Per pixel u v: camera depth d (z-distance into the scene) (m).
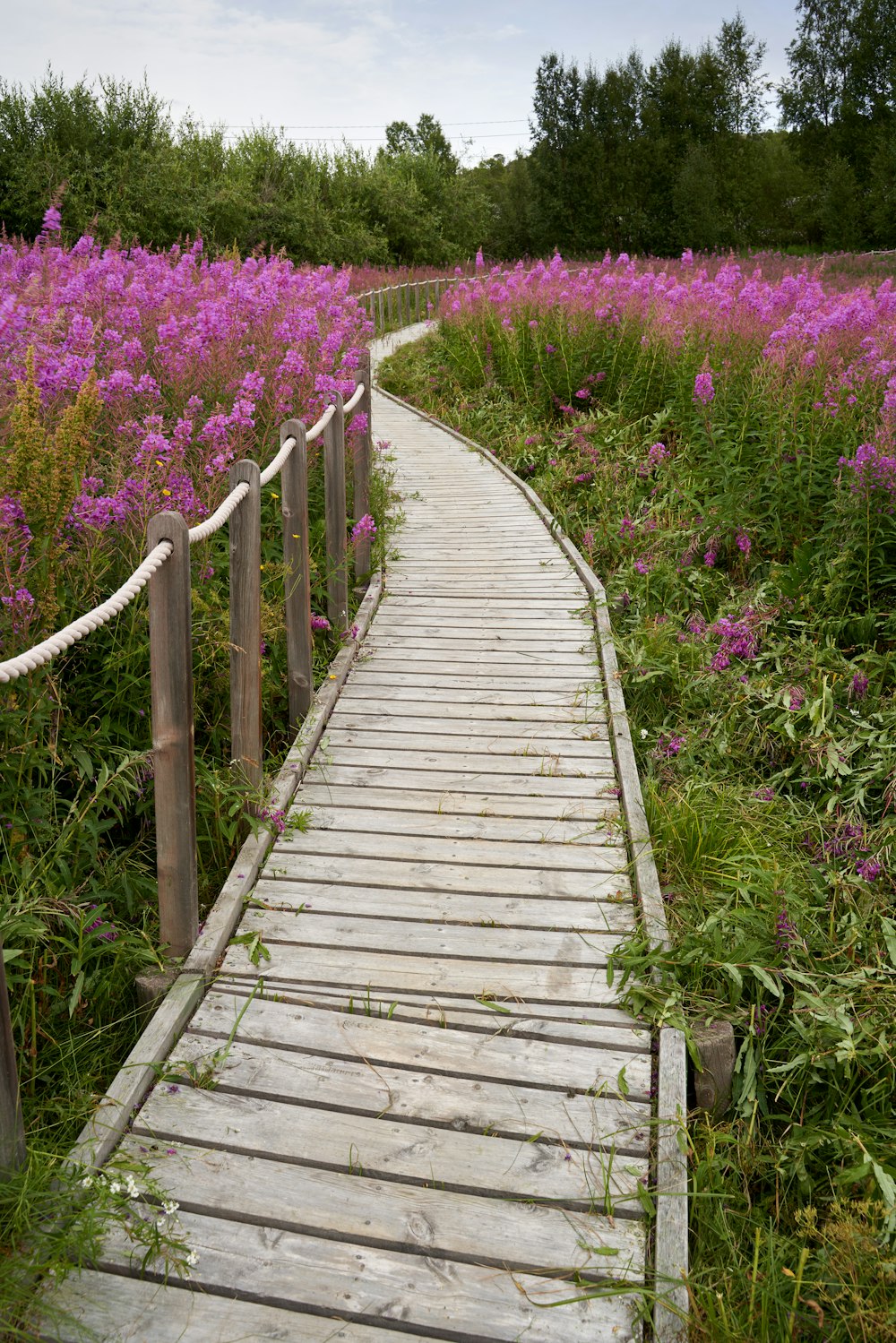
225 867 4.00
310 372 6.47
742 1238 2.76
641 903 3.63
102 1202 2.43
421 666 5.98
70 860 3.56
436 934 3.56
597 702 5.46
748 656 5.90
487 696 5.55
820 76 52.06
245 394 5.54
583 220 46.38
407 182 36.97
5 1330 2.16
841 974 3.59
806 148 52.03
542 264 15.64
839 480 6.42
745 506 7.35
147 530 3.10
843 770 4.78
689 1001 3.28
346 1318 2.26
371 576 7.42
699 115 45.72
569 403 11.66
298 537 4.93
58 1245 2.30
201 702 4.62
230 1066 2.96
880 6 50.25
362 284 24.17
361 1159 2.65
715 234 43.94
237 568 3.94
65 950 3.31
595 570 7.71
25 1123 2.78
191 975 3.29
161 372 6.18
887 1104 3.16
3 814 3.27
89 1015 3.22
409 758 4.86
